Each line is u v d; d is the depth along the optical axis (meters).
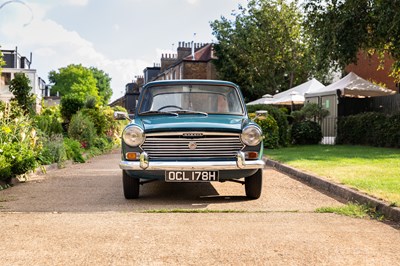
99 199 6.58
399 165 9.81
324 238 4.26
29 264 3.44
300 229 4.61
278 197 6.76
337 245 4.03
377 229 4.65
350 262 3.55
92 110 21.00
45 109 23.38
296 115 21.27
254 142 6.25
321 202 6.31
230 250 3.84
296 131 19.89
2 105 12.30
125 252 3.75
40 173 10.10
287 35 34.50
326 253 3.78
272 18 34.38
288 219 5.11
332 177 7.93
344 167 9.52
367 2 17.17
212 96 7.29
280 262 3.53
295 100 24.47
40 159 10.19
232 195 6.98
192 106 7.15
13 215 5.27
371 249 3.92
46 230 4.49
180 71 46.56
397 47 17.41
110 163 13.33
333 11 18.11
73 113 21.16
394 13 15.83
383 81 29.70
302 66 34.38
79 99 21.23
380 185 6.88
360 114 18.88
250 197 6.65
